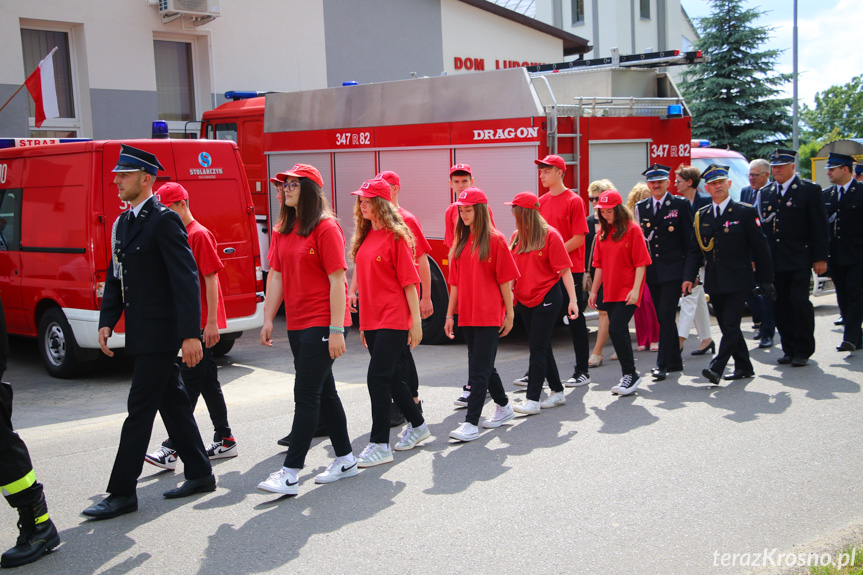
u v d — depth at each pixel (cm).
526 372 798
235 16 1549
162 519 439
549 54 2266
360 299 530
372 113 1023
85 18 1348
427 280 621
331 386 492
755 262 709
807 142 4184
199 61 1528
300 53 1661
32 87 1076
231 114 1241
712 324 1041
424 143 963
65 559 391
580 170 905
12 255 873
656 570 368
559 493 463
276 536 413
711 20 2320
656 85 1051
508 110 884
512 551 390
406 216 612
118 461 444
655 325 877
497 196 903
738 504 441
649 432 575
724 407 635
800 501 445
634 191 853
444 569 373
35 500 395
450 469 511
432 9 1938
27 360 932
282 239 486
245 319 873
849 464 500
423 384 754
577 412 635
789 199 760
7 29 1255
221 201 854
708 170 707
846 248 811
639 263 667
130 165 438
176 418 468
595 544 396
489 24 2080
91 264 777
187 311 435
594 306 727
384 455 525
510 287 581
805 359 774
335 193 1082
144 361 441
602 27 3372
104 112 1382
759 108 2317
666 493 459
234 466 529
